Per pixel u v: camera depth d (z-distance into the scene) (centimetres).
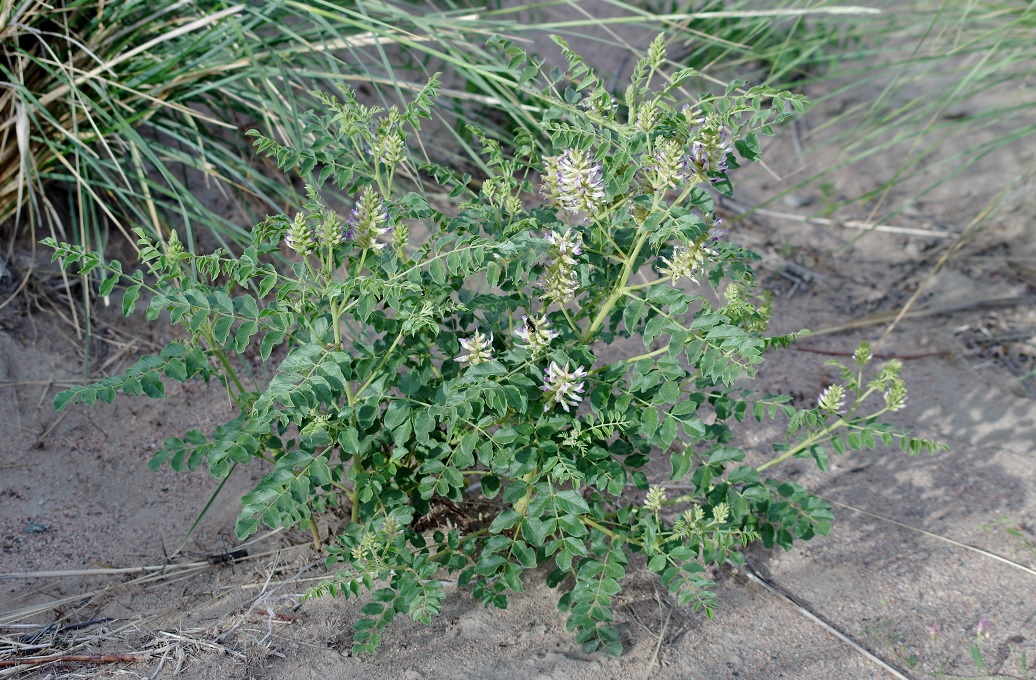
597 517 246
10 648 230
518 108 365
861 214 452
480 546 262
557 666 232
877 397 346
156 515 274
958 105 507
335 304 214
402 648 234
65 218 352
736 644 245
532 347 218
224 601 247
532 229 241
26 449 289
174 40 353
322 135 249
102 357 321
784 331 379
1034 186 457
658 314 218
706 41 487
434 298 230
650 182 230
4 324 318
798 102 218
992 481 310
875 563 276
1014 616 261
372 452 238
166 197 363
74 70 330
